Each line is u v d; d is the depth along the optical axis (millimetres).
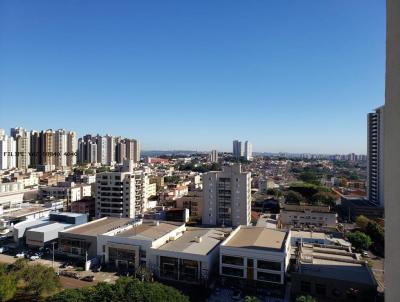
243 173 112688
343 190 195000
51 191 159375
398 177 6309
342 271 63562
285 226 118062
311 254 73438
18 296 59000
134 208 127375
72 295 45906
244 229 89375
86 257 79062
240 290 66438
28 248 92625
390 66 6582
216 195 114312
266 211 151125
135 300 43938
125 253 77750
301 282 61812
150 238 78188
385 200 6723
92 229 90125
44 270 62094
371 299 56938
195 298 63156
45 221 106312
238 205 112000
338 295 59156
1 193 152250
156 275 73500
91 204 134375
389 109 6609
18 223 105812
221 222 113750
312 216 122562
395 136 6426
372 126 150250
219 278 71750
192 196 133875
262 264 68875
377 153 145625
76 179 190125
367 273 62719
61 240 86875
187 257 71625
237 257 70500
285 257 69688
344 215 148500
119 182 123500
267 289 66875
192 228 98562
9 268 63188
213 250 74500
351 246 92000
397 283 6277
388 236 6590
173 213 123312
